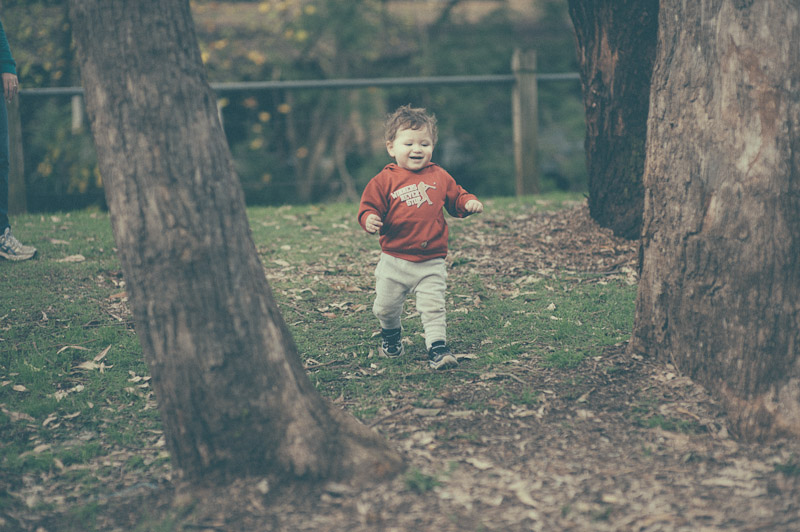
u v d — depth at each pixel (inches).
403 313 180.1
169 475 114.2
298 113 512.1
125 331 168.6
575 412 125.5
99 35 98.3
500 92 507.2
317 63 517.7
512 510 98.3
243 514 98.9
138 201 98.9
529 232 235.9
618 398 129.1
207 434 103.7
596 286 190.1
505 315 174.1
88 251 220.5
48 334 165.6
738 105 118.5
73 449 123.3
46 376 147.9
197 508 100.8
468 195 146.6
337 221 264.5
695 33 123.5
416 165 143.3
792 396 114.8
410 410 128.8
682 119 125.9
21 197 288.4
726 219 120.0
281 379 105.5
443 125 494.0
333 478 104.7
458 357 151.4
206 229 100.1
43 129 378.9
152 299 100.9
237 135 467.8
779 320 116.6
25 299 182.5
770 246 116.5
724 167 119.9
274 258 220.8
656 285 134.9
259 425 104.2
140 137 98.2
